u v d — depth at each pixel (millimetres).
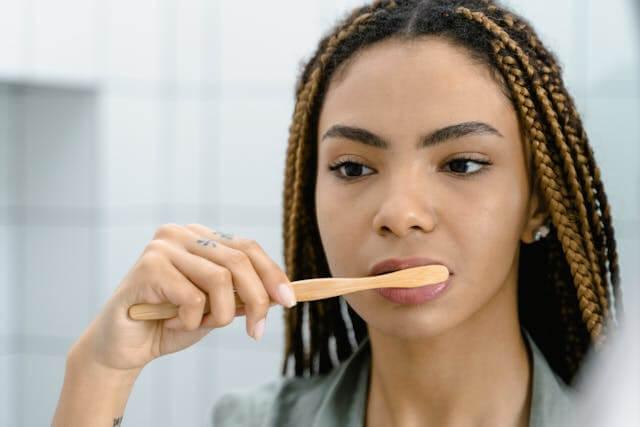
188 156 1466
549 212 567
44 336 1445
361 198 535
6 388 1447
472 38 532
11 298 1448
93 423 568
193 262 521
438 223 516
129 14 1415
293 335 716
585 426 520
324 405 634
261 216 1421
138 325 552
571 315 624
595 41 1200
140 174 1444
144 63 1445
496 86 531
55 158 1415
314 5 1355
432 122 513
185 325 518
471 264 518
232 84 1431
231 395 715
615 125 1185
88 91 1381
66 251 1414
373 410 620
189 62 1458
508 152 532
